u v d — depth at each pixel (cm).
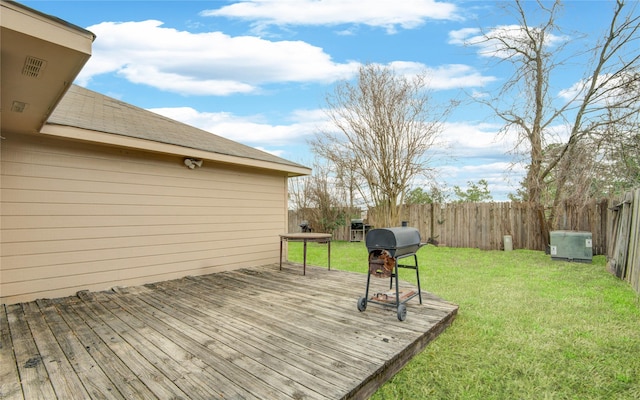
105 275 456
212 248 582
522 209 902
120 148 471
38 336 283
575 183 742
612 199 691
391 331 296
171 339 277
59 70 228
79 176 435
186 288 463
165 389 200
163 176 518
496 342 306
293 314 344
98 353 249
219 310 358
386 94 1034
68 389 200
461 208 985
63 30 196
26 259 395
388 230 331
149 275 499
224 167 603
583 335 319
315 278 532
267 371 222
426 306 373
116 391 198
